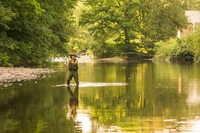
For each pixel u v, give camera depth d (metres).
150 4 91.06
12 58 48.62
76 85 29.09
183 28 94.44
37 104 20.09
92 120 16.02
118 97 22.52
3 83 30.09
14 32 48.94
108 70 47.25
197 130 14.04
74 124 15.32
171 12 90.19
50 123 15.50
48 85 28.95
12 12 41.97
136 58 87.75
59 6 58.41
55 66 56.41
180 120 15.71
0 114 17.38
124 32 91.88
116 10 92.81
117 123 15.37
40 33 50.28
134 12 92.75
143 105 19.56
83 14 92.12
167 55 77.12
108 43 93.00
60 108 18.89
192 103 19.94
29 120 16.08
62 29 61.50
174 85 28.69
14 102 20.72
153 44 89.19
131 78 35.25
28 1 43.91
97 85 29.16
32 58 55.16
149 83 30.38
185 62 68.56
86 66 57.44
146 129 14.27
